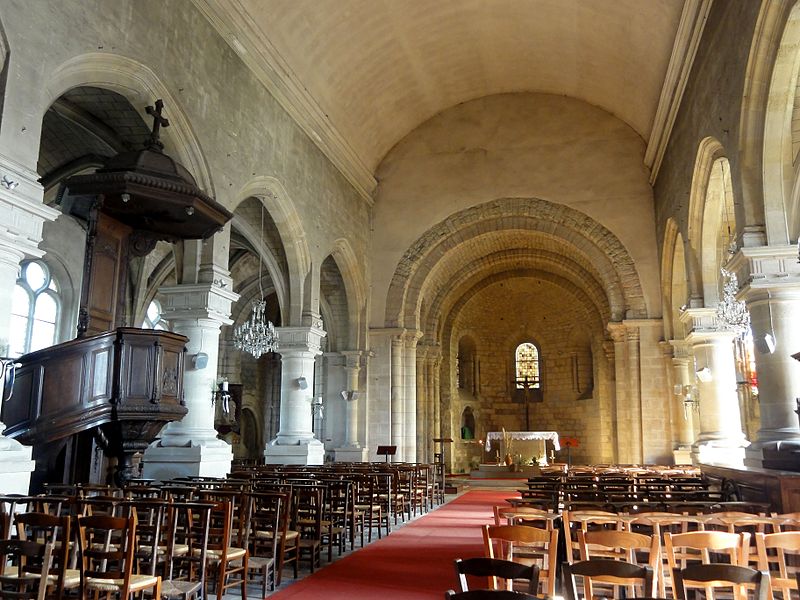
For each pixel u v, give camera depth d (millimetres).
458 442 36281
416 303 27203
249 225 21297
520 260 33281
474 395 38500
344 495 12492
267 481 12312
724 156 16453
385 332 26484
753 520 7199
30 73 10484
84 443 12008
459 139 27562
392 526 15078
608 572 4617
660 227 24438
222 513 10055
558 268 34219
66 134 17484
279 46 18422
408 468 17844
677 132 20594
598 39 22062
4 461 9031
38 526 7012
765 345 12938
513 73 26203
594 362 35000
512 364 39312
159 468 14117
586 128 26750
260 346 17359
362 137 25375
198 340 14898
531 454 33875
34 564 7273
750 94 12938
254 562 8461
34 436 9781
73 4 11492
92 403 10562
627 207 25859
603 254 25953
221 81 16109
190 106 14680
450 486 24672
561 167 26641
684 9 16844
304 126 20875
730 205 19766
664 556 8102
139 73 13156
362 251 26266
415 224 27250
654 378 24359
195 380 14680
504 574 4621
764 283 13031
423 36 22688
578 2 20719
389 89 24500
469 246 29562
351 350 25734
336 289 26766
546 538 6086
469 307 38312
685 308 19797
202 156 15031
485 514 17562
